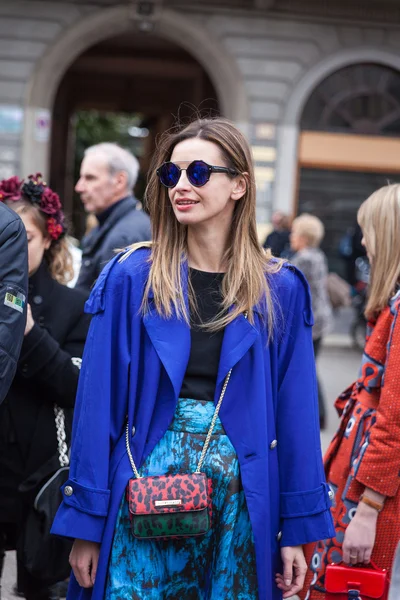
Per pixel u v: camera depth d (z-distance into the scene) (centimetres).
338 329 1858
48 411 356
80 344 379
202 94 2298
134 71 2348
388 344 329
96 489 269
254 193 288
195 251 286
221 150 280
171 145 287
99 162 566
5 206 305
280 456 284
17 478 352
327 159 1842
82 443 273
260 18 1803
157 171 284
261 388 276
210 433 272
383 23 1814
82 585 277
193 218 277
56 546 341
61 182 2462
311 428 284
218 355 276
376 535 327
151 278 278
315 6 1797
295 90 1819
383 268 348
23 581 363
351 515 338
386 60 1822
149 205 292
